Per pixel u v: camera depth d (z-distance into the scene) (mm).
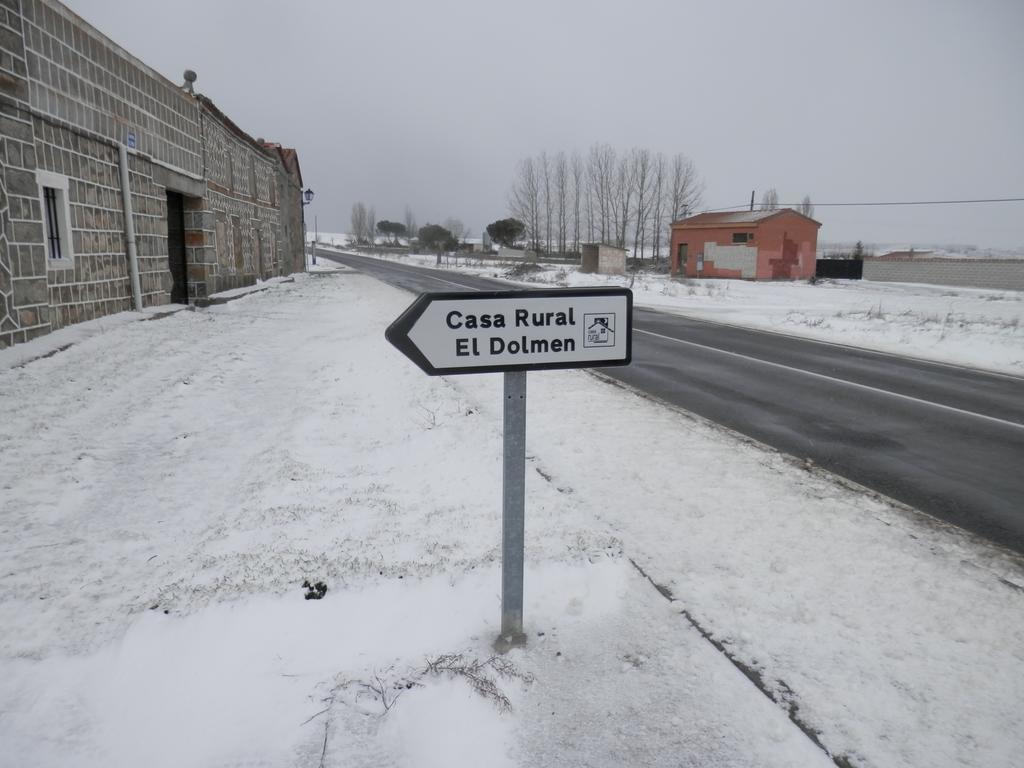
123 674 2721
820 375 10711
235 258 22141
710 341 14695
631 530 4277
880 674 2877
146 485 4898
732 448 6230
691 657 2947
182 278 17875
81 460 5281
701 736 2484
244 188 23875
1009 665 2965
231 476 5152
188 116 16703
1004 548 4273
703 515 4562
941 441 6918
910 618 3328
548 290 2777
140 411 6723
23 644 2898
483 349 2736
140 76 13703
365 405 7289
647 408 7836
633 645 3020
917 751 2441
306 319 15469
